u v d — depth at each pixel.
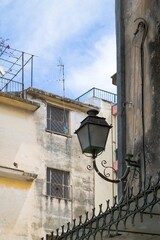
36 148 25.55
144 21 10.15
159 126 9.29
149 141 9.44
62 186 25.75
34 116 26.00
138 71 10.14
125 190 9.24
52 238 9.73
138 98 10.05
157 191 7.36
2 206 23.78
